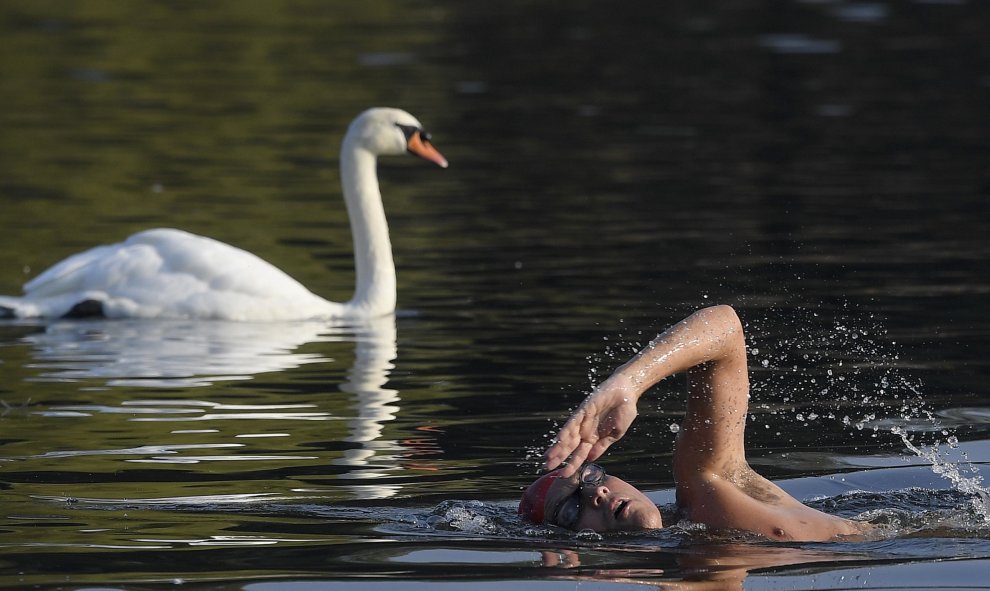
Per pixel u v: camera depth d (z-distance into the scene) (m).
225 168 24.78
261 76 34.97
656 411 10.89
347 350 13.62
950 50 38.47
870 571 7.11
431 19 45.47
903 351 12.61
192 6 47.56
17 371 12.65
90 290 15.69
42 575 7.20
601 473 8.02
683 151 25.88
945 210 20.17
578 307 14.93
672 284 15.85
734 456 7.79
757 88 33.16
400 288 16.48
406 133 16.95
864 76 34.69
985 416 10.55
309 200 22.22
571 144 26.78
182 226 20.16
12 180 23.36
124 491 8.84
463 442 10.12
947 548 7.51
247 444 10.09
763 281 15.80
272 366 12.91
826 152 25.52
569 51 38.97
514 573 7.12
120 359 13.22
